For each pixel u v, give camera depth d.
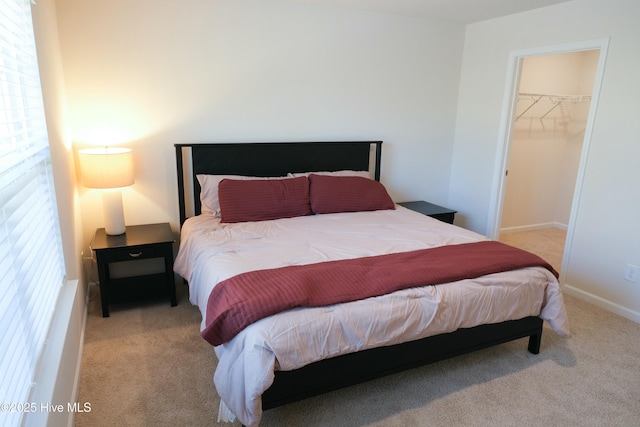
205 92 3.23
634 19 2.77
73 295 2.08
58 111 2.32
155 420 1.90
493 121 3.96
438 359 2.17
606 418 2.00
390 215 3.44
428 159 4.37
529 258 2.45
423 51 4.01
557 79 4.70
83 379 2.16
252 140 3.49
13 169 1.37
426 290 2.04
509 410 2.04
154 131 3.15
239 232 2.81
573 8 3.15
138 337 2.59
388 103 3.98
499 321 2.22
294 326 1.71
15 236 1.27
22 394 1.21
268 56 3.37
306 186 3.42
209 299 2.00
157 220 3.31
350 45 3.66
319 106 3.68
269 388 1.75
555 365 2.42
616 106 2.93
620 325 2.90
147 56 3.01
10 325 1.12
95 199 3.08
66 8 2.74
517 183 4.87
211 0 3.09
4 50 1.40
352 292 1.93
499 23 3.79
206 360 2.36
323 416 1.96
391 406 2.05
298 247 2.55
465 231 3.01
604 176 3.06
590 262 3.23
